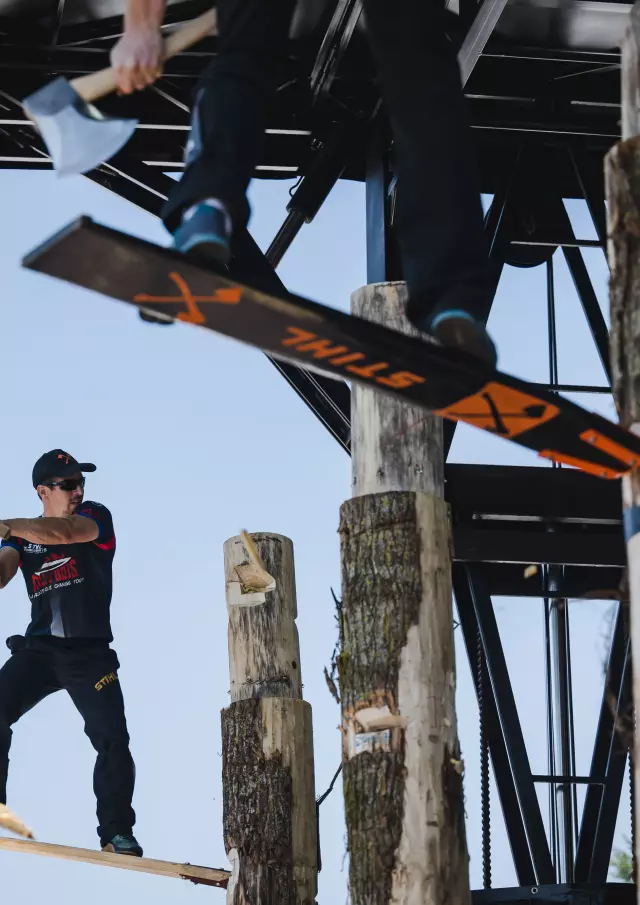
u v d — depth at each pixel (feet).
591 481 79.82
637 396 30.48
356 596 52.19
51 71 82.53
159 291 24.72
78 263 23.86
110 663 67.41
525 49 83.56
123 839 64.80
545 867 78.28
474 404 27.22
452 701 51.21
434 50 28.45
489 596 82.99
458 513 79.00
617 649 83.82
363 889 49.62
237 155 26.37
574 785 84.99
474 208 27.86
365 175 84.79
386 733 50.39
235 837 66.54
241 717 68.08
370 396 54.19
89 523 66.49
